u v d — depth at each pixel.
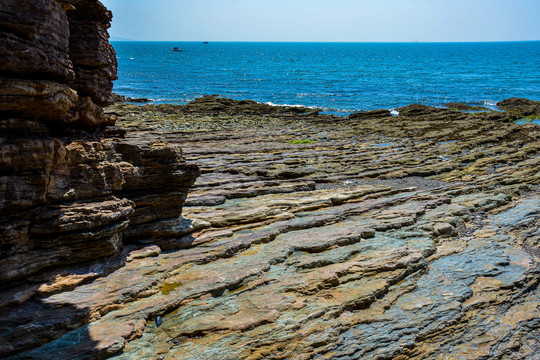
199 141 38.06
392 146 38.44
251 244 16.80
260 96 81.69
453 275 15.82
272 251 16.12
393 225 19.19
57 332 10.97
